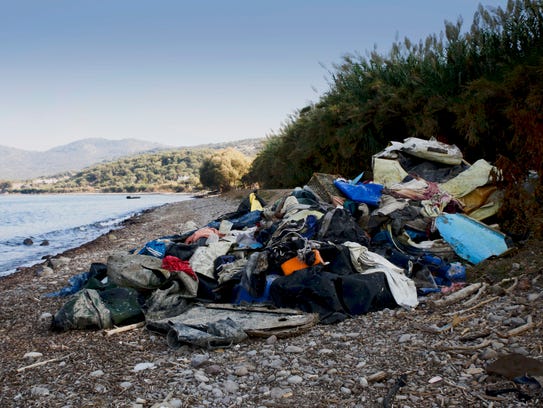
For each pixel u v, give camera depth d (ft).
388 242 27.94
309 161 73.77
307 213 30.19
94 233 88.74
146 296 24.76
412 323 18.45
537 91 34.83
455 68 48.11
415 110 51.26
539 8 42.32
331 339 17.95
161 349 18.62
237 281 24.44
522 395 12.02
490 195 31.09
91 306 22.47
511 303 18.40
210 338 18.01
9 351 19.71
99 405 13.56
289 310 21.11
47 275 40.45
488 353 14.28
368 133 57.31
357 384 13.92
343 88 63.87
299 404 13.08
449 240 27.20
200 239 32.04
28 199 350.43
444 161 35.91
